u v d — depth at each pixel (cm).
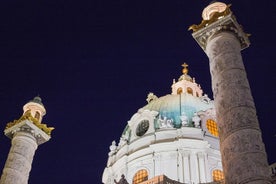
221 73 2745
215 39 2945
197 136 5247
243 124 2431
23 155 3691
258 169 2236
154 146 5184
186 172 4906
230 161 2336
